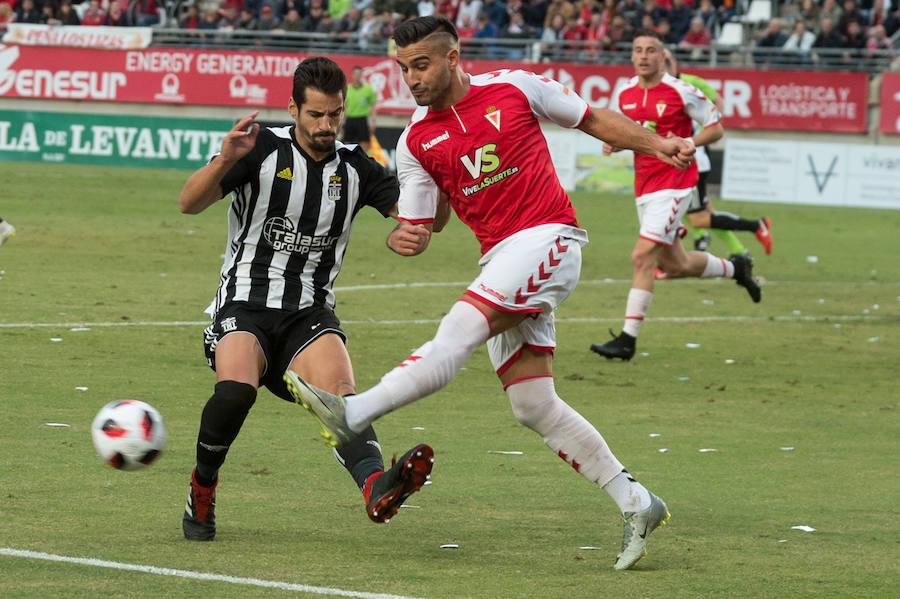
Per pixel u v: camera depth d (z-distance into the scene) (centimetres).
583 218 5984
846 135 7000
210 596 1139
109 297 3197
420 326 3008
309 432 1958
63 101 7944
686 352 2853
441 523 1471
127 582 1177
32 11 8312
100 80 7881
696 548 1387
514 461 1820
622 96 2833
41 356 2422
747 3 8062
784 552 1372
